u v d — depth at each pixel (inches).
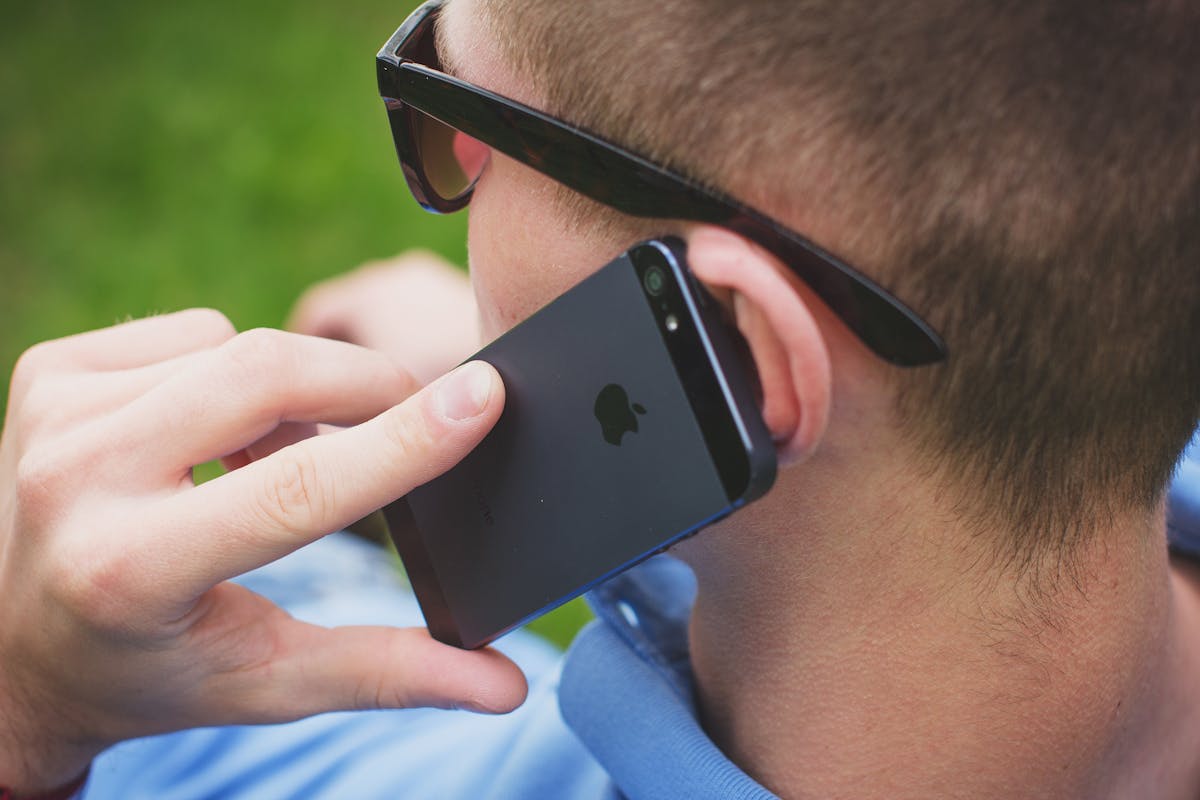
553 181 35.9
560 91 34.6
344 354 43.1
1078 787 39.6
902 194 31.5
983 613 36.9
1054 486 35.8
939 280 32.4
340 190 139.1
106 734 47.1
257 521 38.9
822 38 31.0
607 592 49.8
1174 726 42.6
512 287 38.3
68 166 141.6
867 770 39.4
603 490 36.3
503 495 39.3
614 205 34.4
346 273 134.0
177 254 135.6
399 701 44.5
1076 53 30.8
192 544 39.4
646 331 34.0
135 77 147.9
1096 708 38.7
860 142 31.3
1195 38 31.3
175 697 44.7
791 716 40.3
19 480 42.2
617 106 33.4
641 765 42.6
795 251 32.2
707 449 33.5
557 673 59.1
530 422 37.7
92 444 41.8
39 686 45.2
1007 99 30.8
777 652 39.9
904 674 38.0
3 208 138.9
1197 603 46.6
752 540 37.5
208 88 147.3
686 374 33.4
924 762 38.8
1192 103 31.6
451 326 91.4
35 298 132.9
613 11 33.1
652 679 45.1
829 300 32.6
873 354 33.3
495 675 43.2
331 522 39.1
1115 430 35.5
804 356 31.1
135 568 40.1
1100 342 33.8
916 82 30.8
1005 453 34.9
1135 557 38.3
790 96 31.4
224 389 41.6
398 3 153.2
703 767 40.3
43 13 153.3
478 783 54.3
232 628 43.9
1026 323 33.0
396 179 139.4
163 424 41.6
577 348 35.8
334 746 61.6
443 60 38.4
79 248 136.4
